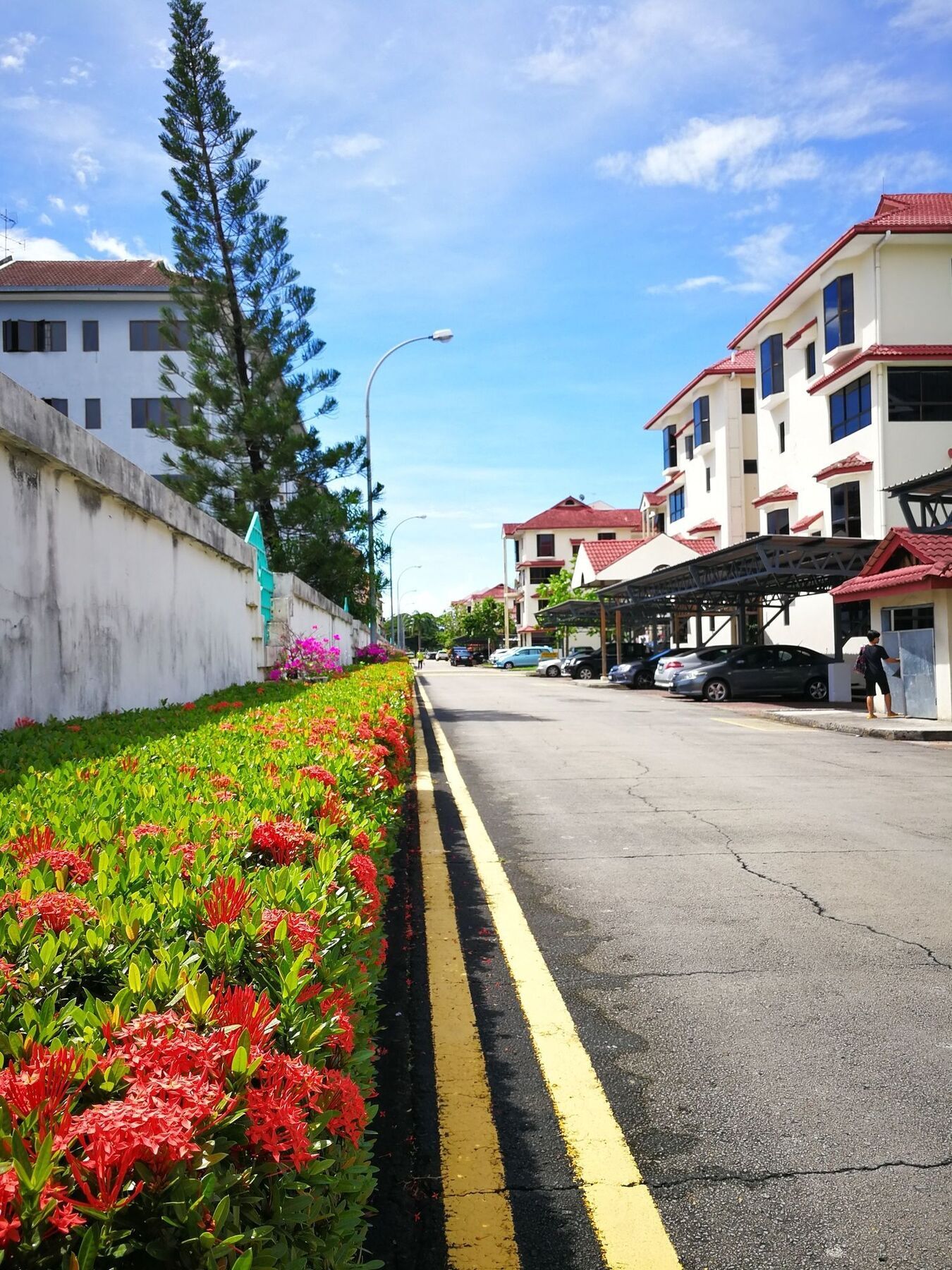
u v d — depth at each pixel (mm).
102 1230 1165
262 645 15961
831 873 6156
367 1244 2428
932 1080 3291
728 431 37375
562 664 43156
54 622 7305
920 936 4836
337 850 3027
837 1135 2943
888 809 8562
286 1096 1462
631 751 13258
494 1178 2730
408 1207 2596
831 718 17406
